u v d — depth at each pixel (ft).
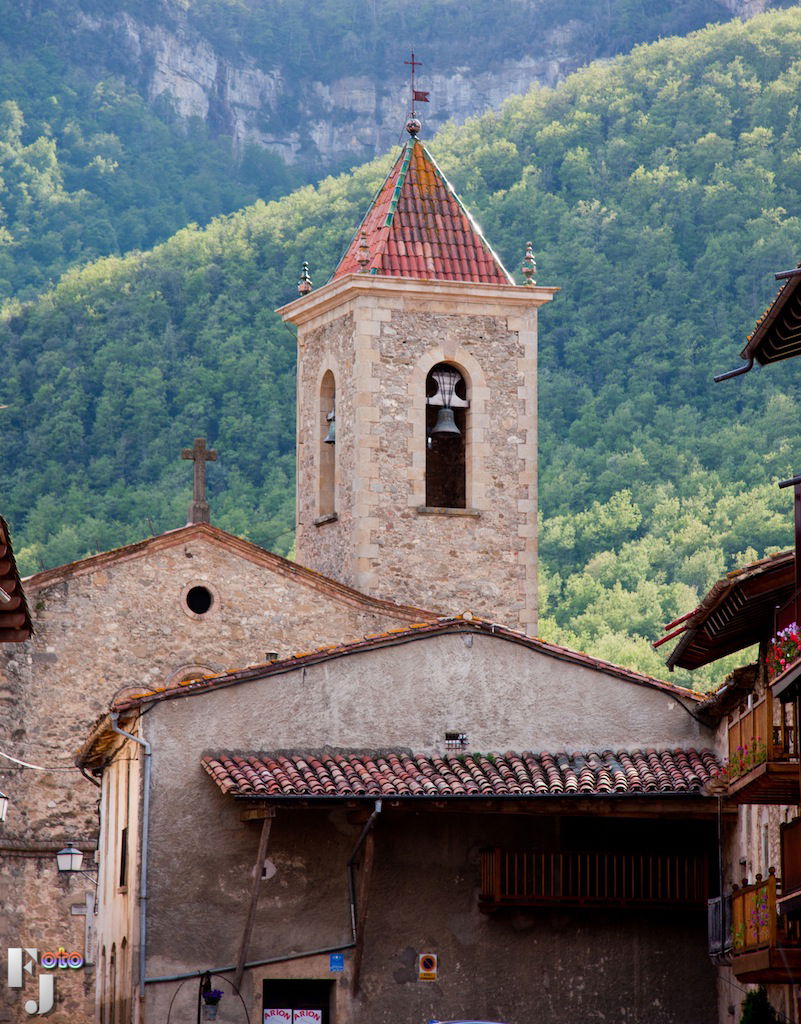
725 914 127.24
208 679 139.13
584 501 447.01
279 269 504.02
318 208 524.93
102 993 154.71
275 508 412.77
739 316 481.46
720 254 492.54
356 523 190.39
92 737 146.41
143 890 134.00
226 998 133.59
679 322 485.56
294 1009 135.23
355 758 139.03
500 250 513.04
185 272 494.59
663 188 517.96
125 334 473.67
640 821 141.18
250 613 175.83
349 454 193.16
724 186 513.04
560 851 139.85
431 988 136.77
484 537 193.47
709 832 140.97
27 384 467.52
